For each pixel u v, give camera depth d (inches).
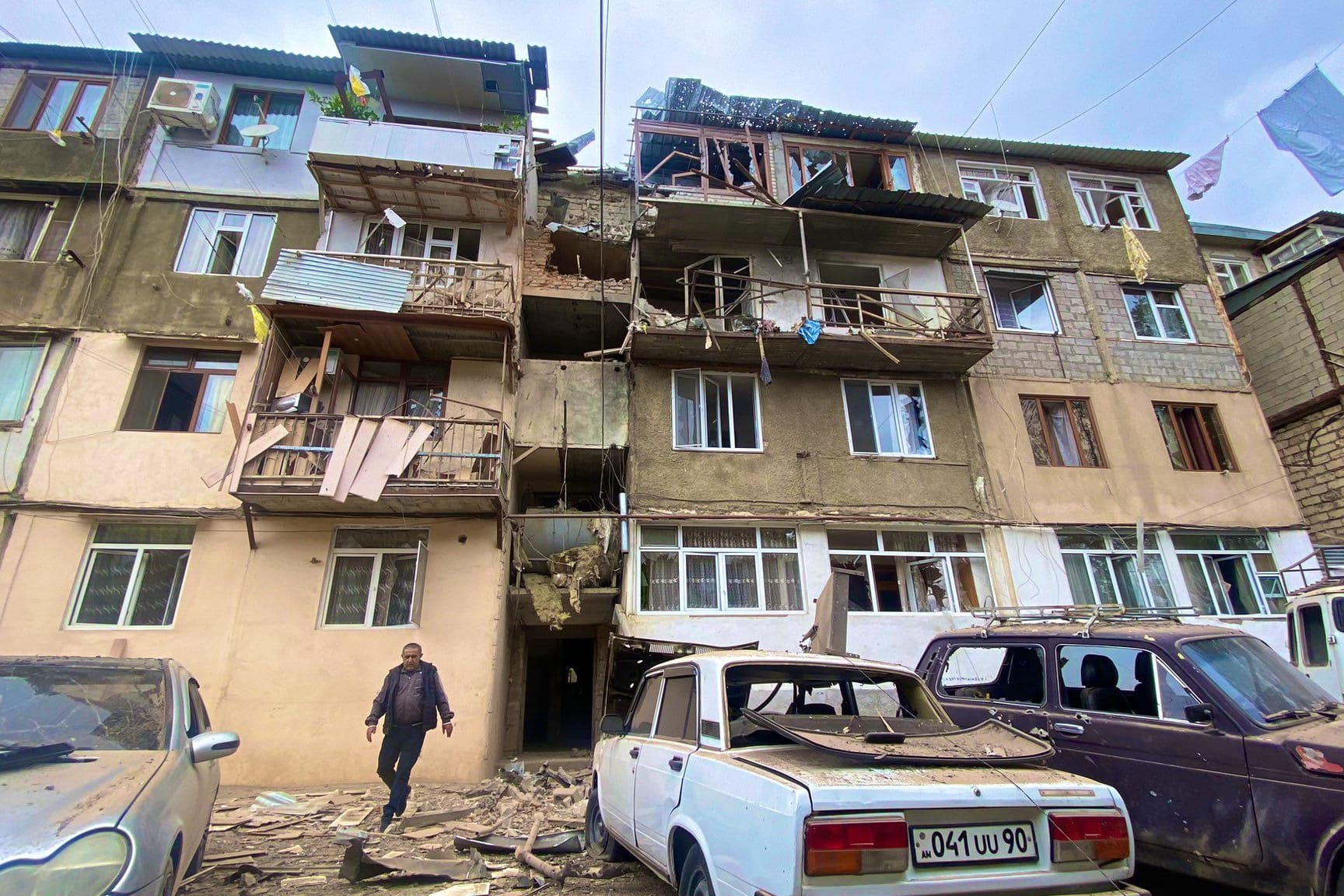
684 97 590.2
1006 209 613.3
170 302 450.6
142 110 499.2
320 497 384.2
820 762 115.7
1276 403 585.6
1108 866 109.4
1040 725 190.1
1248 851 143.9
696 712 146.6
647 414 479.5
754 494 466.0
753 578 448.1
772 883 96.3
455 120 578.2
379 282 433.1
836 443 492.4
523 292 503.5
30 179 466.3
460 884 180.2
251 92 524.4
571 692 566.6
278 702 369.7
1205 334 583.2
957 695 222.8
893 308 506.3
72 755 124.6
